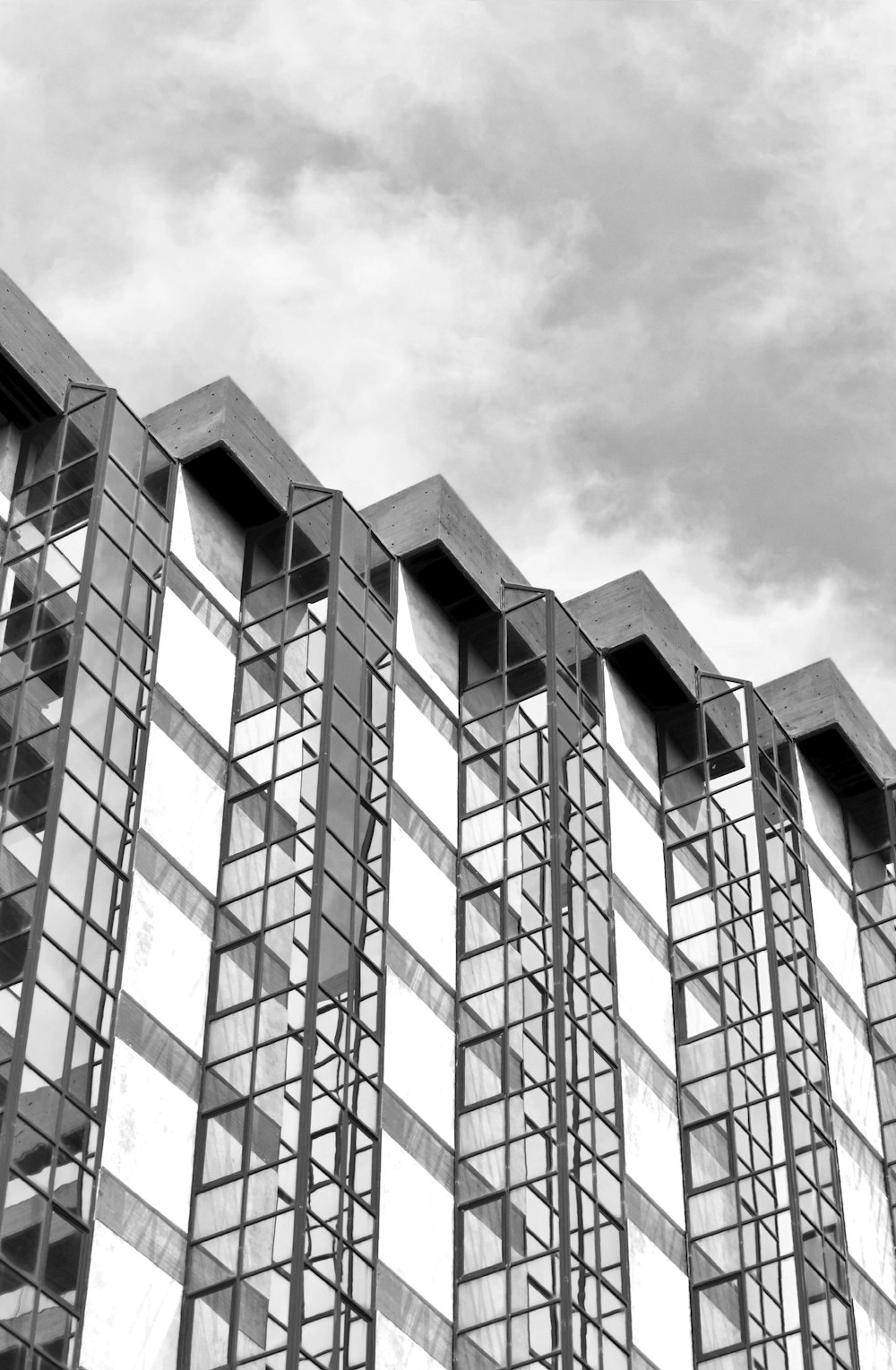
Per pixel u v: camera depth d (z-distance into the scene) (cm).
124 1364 4191
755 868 6103
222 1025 4728
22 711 4684
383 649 5562
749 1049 5781
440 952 5334
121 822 4678
